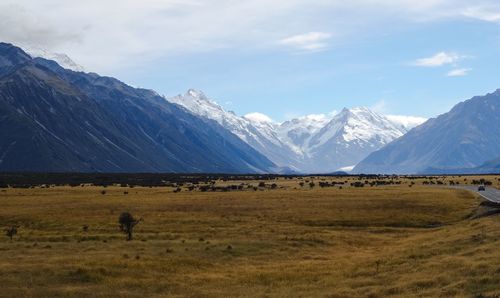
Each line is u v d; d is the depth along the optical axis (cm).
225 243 6588
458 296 3378
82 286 4234
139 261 5191
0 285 4169
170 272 4906
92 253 5738
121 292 4112
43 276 4456
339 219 9469
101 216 9956
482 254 4622
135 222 7406
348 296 3897
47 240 7044
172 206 11756
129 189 18775
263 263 5612
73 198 14138
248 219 9406
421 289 3822
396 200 12244
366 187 18800
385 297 3728
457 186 19062
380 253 6031
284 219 9481
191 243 6562
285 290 4275
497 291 3334
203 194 15525
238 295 4103
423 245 5938
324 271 5034
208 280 4653
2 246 6284
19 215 10194
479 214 9112
